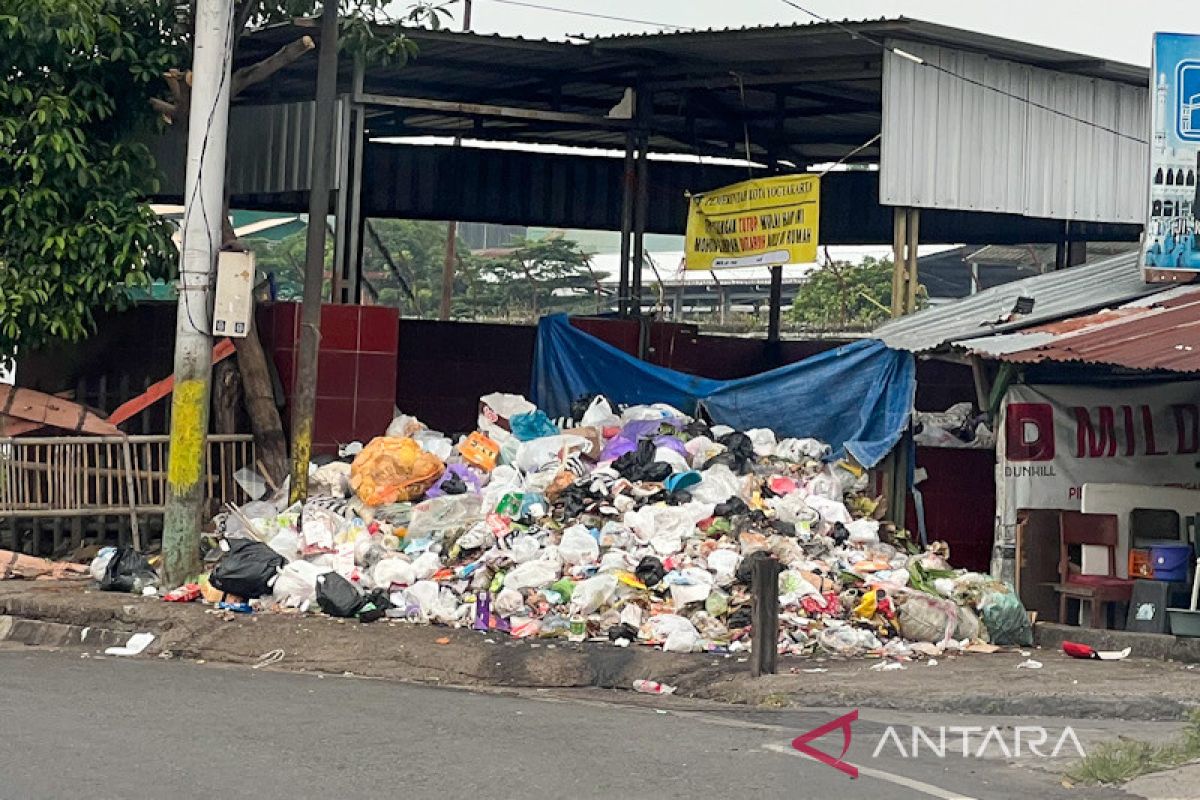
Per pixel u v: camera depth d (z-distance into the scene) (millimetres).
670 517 15094
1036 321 16438
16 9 16938
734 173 26531
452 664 12734
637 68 20844
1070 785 8555
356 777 8047
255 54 19938
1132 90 20500
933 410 22156
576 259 49969
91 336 20469
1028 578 15391
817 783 8344
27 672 11625
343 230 19766
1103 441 15766
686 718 10508
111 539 18000
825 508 15789
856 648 13477
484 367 23047
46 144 17109
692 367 23234
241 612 14383
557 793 7828
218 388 18344
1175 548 14398
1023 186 19547
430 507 15828
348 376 18703
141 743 8750
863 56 19359
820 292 48656
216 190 14992
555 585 14039
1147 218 17141
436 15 18500
